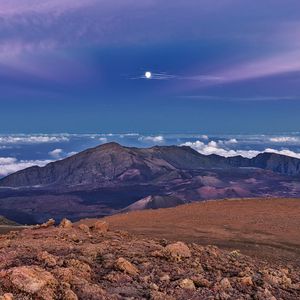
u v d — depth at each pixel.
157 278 11.38
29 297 8.77
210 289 10.98
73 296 8.92
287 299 11.34
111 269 11.77
